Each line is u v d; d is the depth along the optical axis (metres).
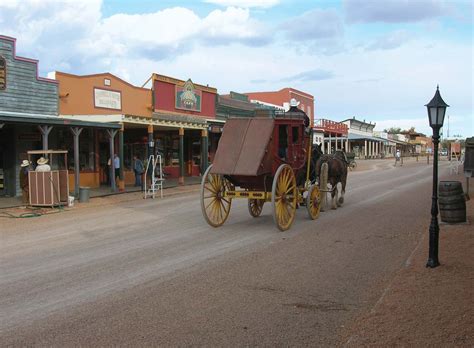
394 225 12.17
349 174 35.75
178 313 5.91
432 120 7.96
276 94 46.81
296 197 12.45
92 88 22.14
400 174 35.31
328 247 9.64
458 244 9.30
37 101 19.53
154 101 25.67
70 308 6.12
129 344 5.00
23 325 5.55
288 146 12.27
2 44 18.00
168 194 21.09
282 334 5.25
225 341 5.07
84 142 22.95
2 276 7.73
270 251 9.31
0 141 19.38
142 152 27.14
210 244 10.05
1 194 19.38
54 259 8.88
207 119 28.69
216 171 11.49
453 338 4.75
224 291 6.79
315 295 6.60
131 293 6.72
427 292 6.28
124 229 12.12
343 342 5.00
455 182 12.17
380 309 5.74
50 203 16.02
